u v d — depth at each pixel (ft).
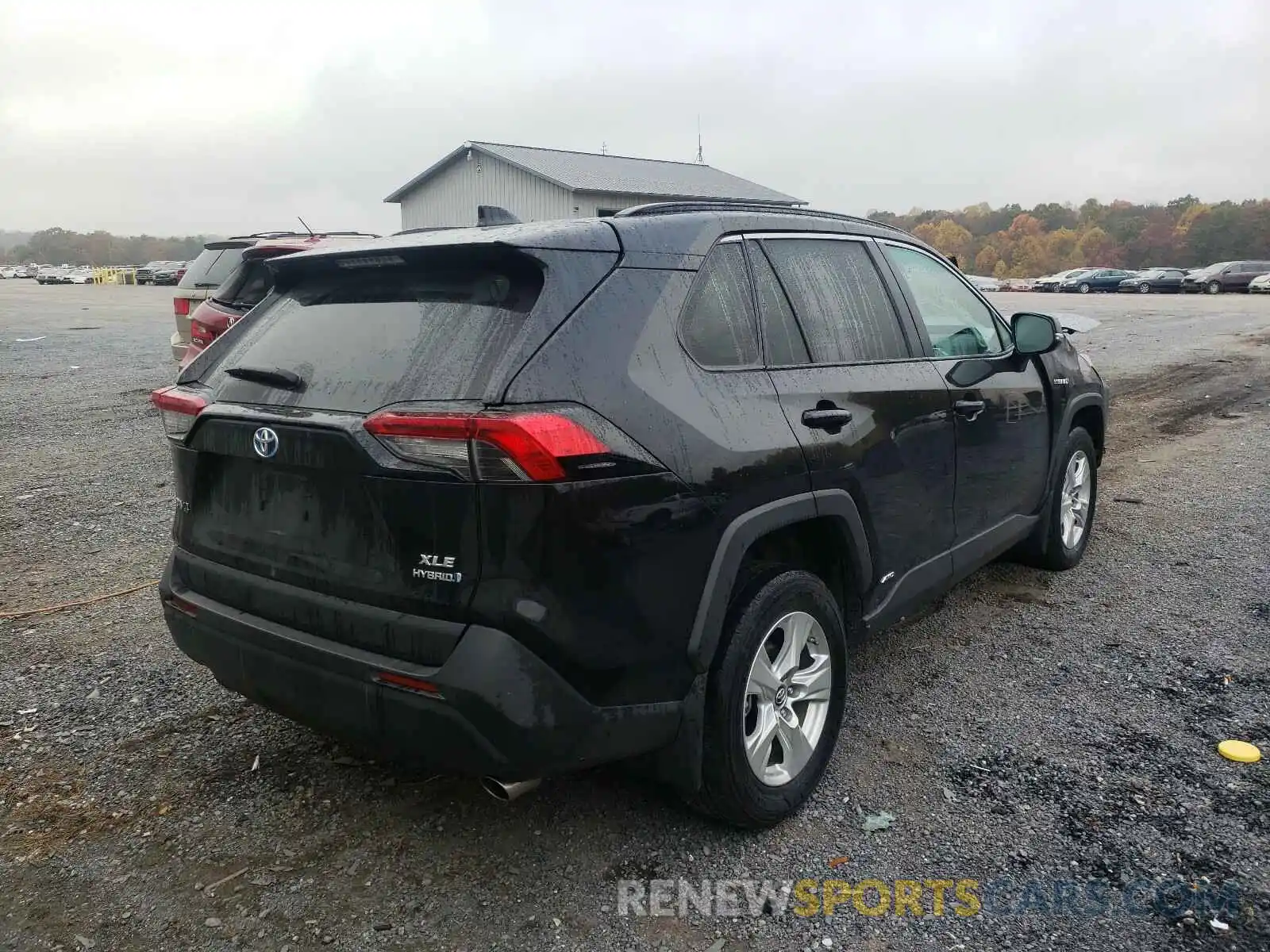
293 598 8.61
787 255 10.75
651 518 8.07
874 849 9.32
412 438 7.57
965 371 12.80
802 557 10.80
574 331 8.00
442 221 123.65
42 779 10.55
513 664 7.52
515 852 9.27
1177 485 23.31
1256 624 14.61
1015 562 17.37
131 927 8.23
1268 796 10.08
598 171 114.01
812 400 9.98
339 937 8.12
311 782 10.51
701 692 8.74
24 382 42.19
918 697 12.49
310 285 9.95
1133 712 12.00
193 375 10.13
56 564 17.65
